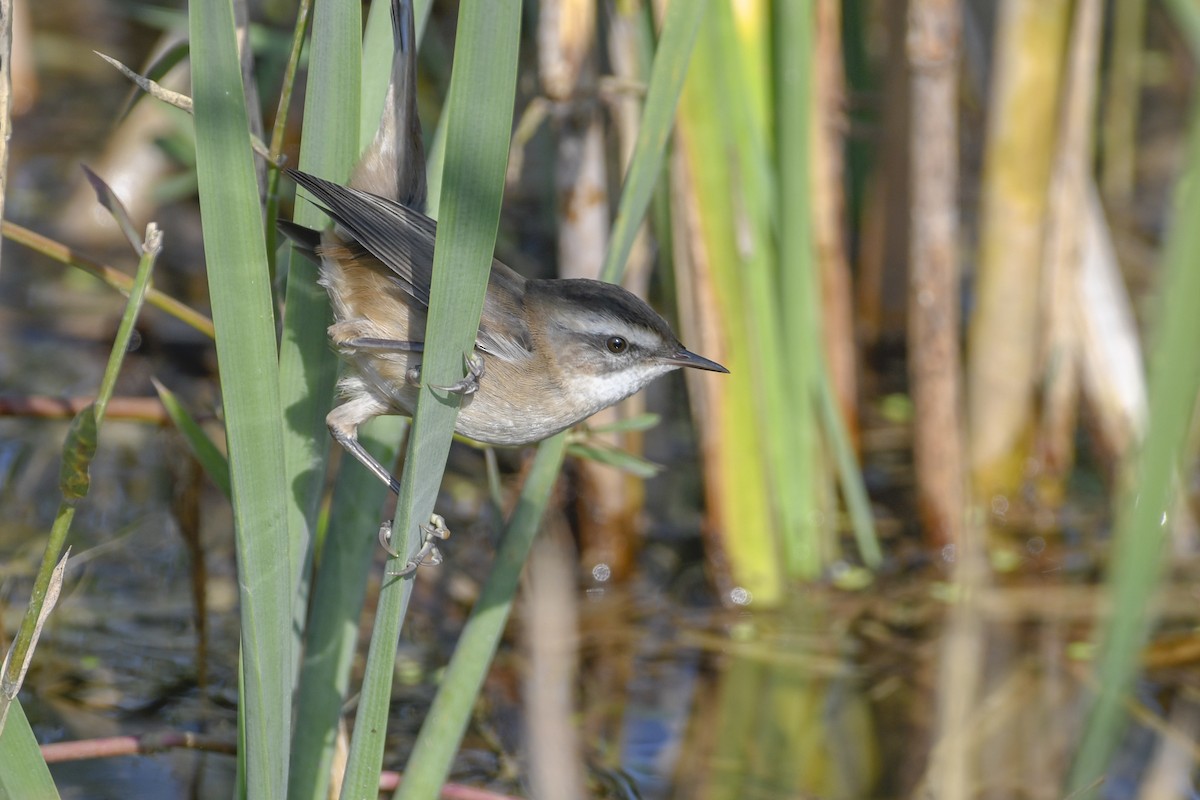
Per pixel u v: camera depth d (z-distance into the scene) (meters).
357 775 6.30
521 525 7.45
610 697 10.43
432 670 10.62
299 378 6.86
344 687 7.29
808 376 11.41
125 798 8.82
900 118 14.48
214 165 5.52
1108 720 6.27
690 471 13.41
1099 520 12.77
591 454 8.60
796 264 11.05
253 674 6.16
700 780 9.41
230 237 5.61
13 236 7.85
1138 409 12.54
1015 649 10.96
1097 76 15.76
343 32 6.37
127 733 9.48
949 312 11.92
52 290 15.44
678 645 11.08
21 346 14.55
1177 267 5.82
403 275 6.78
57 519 5.62
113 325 15.02
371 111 7.26
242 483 5.90
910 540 12.55
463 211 5.50
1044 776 9.32
